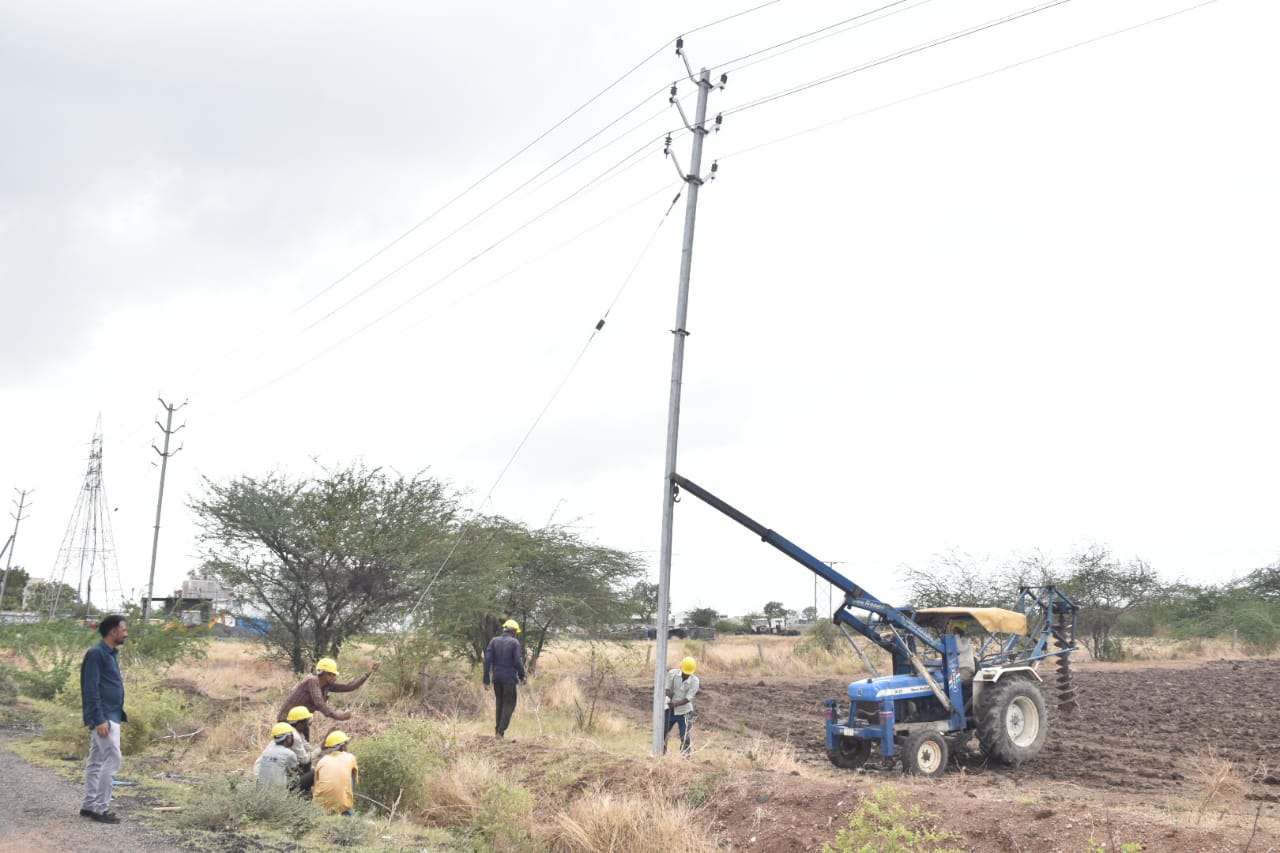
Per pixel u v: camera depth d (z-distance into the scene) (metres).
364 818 9.70
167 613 25.02
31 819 8.51
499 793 9.75
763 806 9.30
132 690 14.56
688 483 14.98
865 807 7.71
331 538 21.64
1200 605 51.53
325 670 11.70
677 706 14.13
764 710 23.19
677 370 15.43
